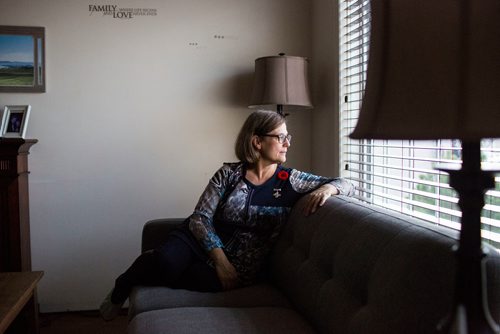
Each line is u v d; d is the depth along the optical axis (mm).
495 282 900
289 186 1982
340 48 2408
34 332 1912
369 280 1220
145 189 2875
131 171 2857
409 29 605
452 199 1533
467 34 542
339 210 1592
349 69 2404
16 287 1751
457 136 523
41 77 2727
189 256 1877
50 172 2781
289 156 3002
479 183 657
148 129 2857
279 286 1858
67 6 2750
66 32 2754
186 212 2914
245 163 2025
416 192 1745
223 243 1947
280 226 1974
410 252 1097
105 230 2854
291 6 2953
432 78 566
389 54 636
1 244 2504
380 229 1291
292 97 2502
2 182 2488
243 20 2912
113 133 2826
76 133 2793
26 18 2721
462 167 671
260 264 1948
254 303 1703
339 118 2428
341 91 2416
